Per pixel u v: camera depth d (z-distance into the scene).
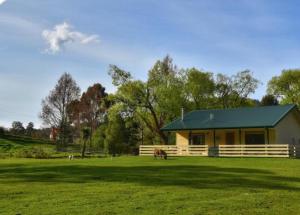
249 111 49.34
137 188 18.95
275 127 45.16
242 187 19.22
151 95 62.38
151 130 64.50
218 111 51.69
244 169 28.05
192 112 53.53
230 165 31.83
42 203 15.32
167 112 62.78
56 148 79.31
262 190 18.33
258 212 13.55
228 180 21.81
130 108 62.16
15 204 15.15
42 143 92.50
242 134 47.56
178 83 65.25
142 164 33.09
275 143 45.50
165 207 14.38
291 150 43.06
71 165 32.09
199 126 48.44
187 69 68.25
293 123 50.06
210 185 19.89
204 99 68.75
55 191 18.27
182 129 49.03
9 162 38.28
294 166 30.66
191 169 28.03
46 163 35.28
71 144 93.62
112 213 13.45
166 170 27.31
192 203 15.10
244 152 44.53
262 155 43.62
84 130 78.75
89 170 27.55
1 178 23.73
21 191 18.33
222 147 45.75
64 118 86.25
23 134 114.88
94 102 101.38
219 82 73.00
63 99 86.31
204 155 46.78
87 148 78.81
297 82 79.62
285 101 79.25
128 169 28.19
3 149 74.25
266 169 28.06
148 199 15.98
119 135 66.88
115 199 16.05
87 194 17.31
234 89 73.88
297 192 17.73
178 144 51.28
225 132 48.59
